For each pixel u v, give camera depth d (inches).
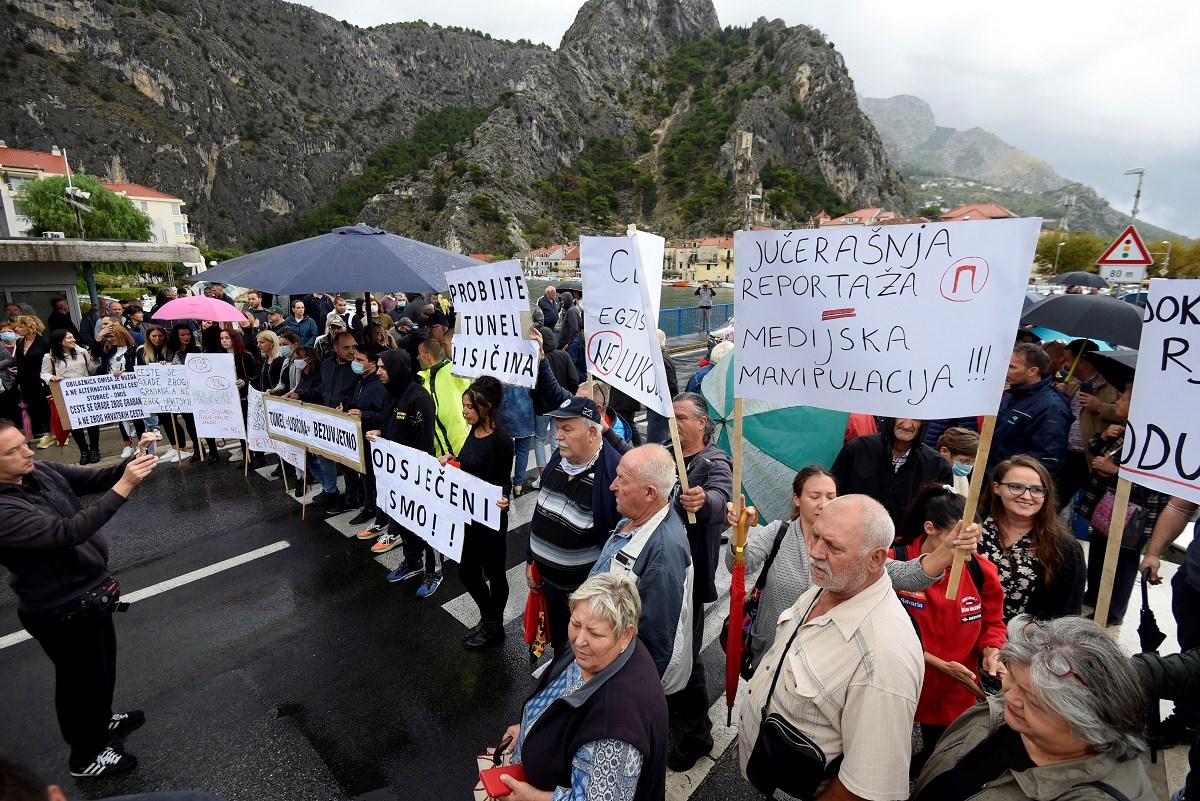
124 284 1823.3
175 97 5753.0
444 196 5521.7
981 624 92.0
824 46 6510.8
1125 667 51.3
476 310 155.3
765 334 93.1
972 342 75.4
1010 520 103.3
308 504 241.1
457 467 145.8
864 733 65.2
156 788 111.7
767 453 162.4
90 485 118.5
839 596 73.3
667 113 7101.4
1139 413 74.7
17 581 101.3
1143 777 52.5
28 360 309.0
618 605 70.2
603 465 116.7
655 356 102.0
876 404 84.0
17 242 407.8
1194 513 106.7
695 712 113.5
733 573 100.7
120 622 164.1
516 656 149.9
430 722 128.0
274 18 7396.7
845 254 83.3
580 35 7746.1
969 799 59.1
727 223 5083.7
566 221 5625.0
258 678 141.8
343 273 212.7
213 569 191.9
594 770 65.7
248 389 267.7
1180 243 1454.2
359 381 213.5
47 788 38.8
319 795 110.1
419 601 174.4
